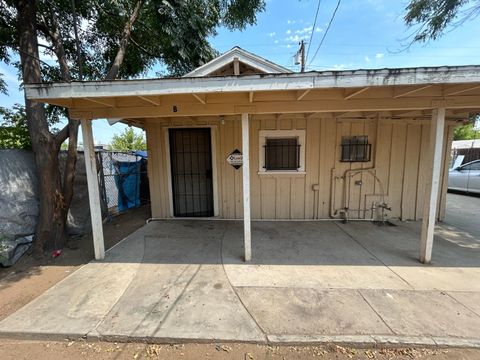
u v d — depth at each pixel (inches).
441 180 209.0
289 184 207.9
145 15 232.8
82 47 232.5
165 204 221.3
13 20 179.3
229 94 122.4
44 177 149.3
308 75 99.5
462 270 125.1
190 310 96.5
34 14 153.6
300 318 91.4
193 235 179.9
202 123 207.8
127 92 103.9
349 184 205.9
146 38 250.1
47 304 101.6
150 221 216.5
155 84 102.8
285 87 100.8
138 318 92.4
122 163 270.2
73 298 105.4
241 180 211.3
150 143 215.3
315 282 115.2
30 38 150.9
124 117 128.6
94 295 107.5
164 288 112.1
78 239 178.4
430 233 129.6
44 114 151.0
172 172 220.1
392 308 96.1
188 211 224.8
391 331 84.4
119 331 85.9
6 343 84.5
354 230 185.5
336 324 88.0
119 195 262.1
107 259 142.7
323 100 121.6
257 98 123.3
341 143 201.8
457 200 311.3
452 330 84.5
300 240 167.0
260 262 136.0
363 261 135.9
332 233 179.6
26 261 142.0
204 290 110.0
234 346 81.4
